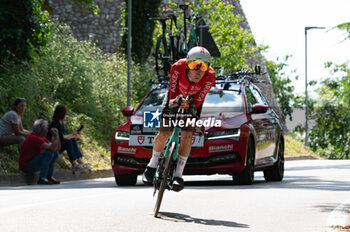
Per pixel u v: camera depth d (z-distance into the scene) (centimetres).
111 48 6475
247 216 1323
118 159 2205
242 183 2192
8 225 1125
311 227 1182
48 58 3856
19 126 2573
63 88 3888
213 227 1153
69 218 1226
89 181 2683
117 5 6544
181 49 4078
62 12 6450
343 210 1430
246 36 6066
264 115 2456
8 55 3425
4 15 3453
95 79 4159
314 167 3922
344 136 11631
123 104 4384
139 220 1217
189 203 1542
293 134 14088
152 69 5191
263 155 2345
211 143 2109
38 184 2441
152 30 5731
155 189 1358
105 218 1235
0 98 3023
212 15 6103
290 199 1675
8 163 2598
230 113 2212
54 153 2478
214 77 1391
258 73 2583
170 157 1295
